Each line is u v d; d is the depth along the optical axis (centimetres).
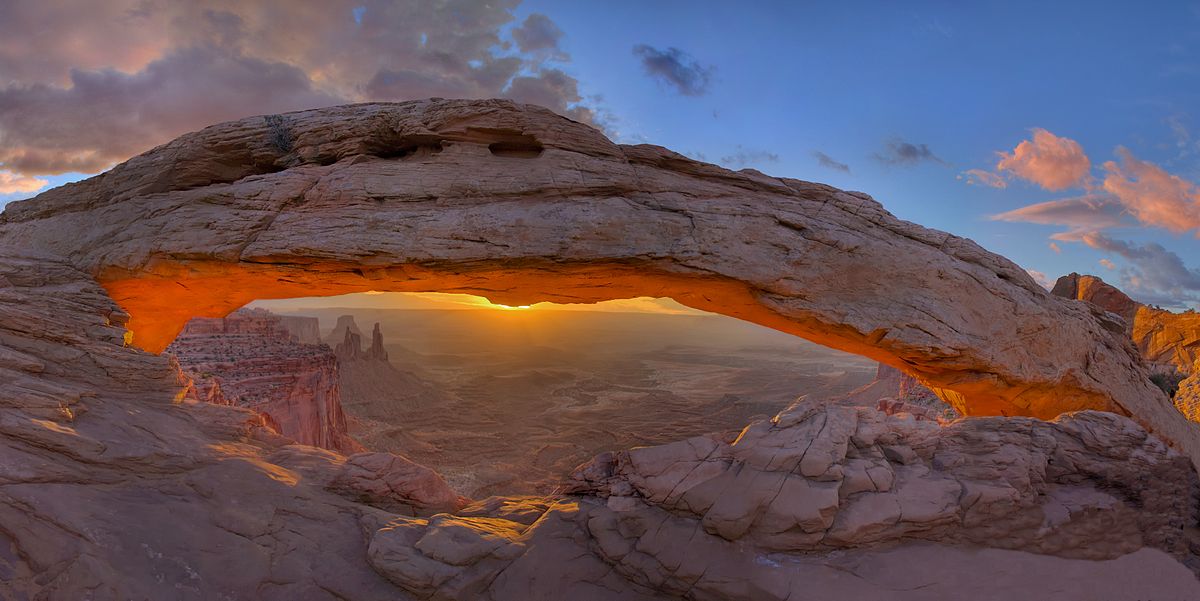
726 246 1451
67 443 1016
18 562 823
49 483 953
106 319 1423
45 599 791
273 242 1433
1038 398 1620
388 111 1524
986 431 1198
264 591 925
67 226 1625
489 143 1520
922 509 1041
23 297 1322
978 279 1517
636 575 1032
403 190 1450
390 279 1548
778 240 1474
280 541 1023
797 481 1059
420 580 970
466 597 980
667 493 1102
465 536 1062
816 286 1466
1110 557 1035
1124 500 1107
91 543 873
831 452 1089
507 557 1053
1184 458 1144
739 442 1145
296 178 1498
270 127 1575
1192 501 1128
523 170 1473
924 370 1599
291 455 1331
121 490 1024
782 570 989
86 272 1545
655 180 1511
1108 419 1223
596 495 1223
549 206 1440
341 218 1441
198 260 1501
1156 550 1052
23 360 1165
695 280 1491
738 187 1556
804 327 1552
